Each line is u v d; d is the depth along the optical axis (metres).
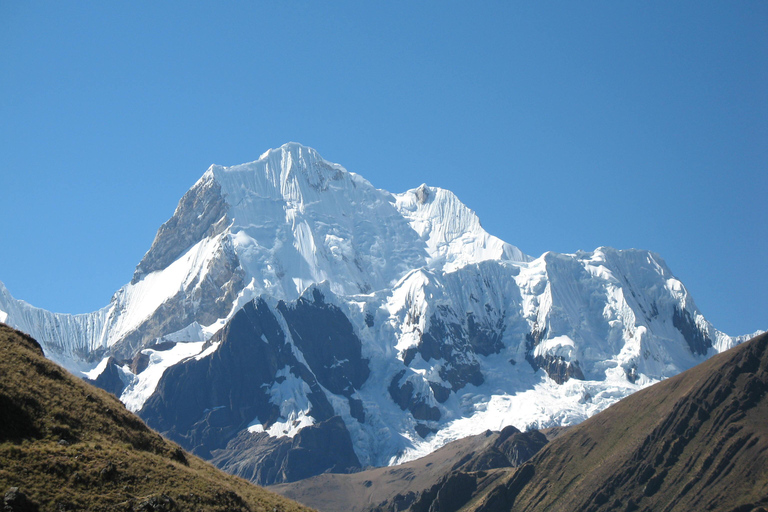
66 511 166.88
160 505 175.88
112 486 177.88
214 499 186.88
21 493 164.88
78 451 183.50
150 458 192.75
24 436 183.12
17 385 195.25
